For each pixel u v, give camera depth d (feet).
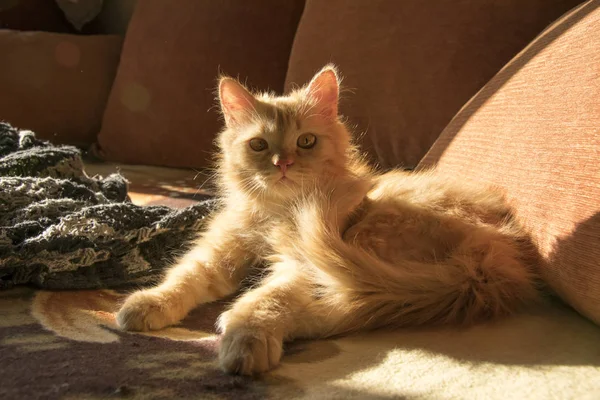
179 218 2.04
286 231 1.86
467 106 2.28
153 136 3.70
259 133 1.98
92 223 1.89
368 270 1.63
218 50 3.54
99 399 1.30
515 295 1.67
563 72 1.78
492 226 1.78
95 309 1.73
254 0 3.54
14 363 1.41
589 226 1.53
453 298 1.63
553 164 1.68
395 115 2.70
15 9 4.47
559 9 2.45
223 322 1.59
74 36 4.18
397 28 2.73
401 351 1.50
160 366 1.42
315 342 1.56
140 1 3.91
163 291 1.71
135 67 3.77
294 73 3.00
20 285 1.86
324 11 2.98
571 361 1.44
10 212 1.99
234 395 1.33
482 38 2.53
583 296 1.54
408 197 1.86
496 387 1.36
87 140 4.18
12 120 4.00
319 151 1.97
